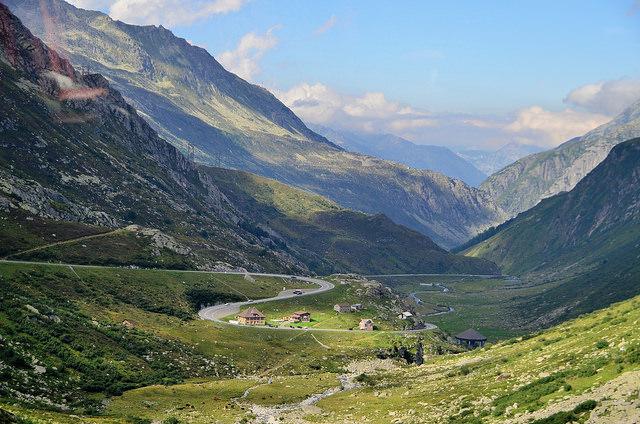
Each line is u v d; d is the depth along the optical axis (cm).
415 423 10181
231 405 14300
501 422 8319
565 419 7356
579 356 10738
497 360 14350
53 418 9762
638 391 7262
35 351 14038
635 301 15538
